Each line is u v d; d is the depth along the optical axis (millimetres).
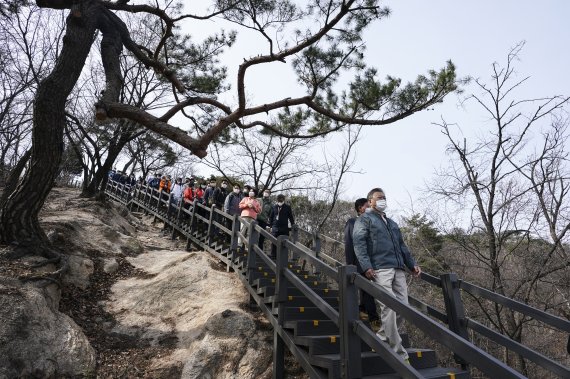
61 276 6285
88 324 6016
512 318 9836
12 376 4359
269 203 10305
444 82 6707
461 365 4410
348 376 3197
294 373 5336
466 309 11391
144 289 7305
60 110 6660
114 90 6762
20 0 8828
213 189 11781
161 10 7230
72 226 8859
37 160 6473
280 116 10828
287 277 4836
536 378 10430
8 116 12930
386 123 7039
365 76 7105
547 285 10812
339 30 6543
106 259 8344
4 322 4676
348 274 3432
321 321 4660
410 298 5207
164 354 5625
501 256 11312
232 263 8094
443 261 12562
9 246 6238
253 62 5820
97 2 7332
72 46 6816
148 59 7590
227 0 6414
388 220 4434
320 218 21156
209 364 5309
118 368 5195
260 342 5730
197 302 6875
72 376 4766
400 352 3926
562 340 10969
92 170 14719
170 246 11992
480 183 10766
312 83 7047
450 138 11383
